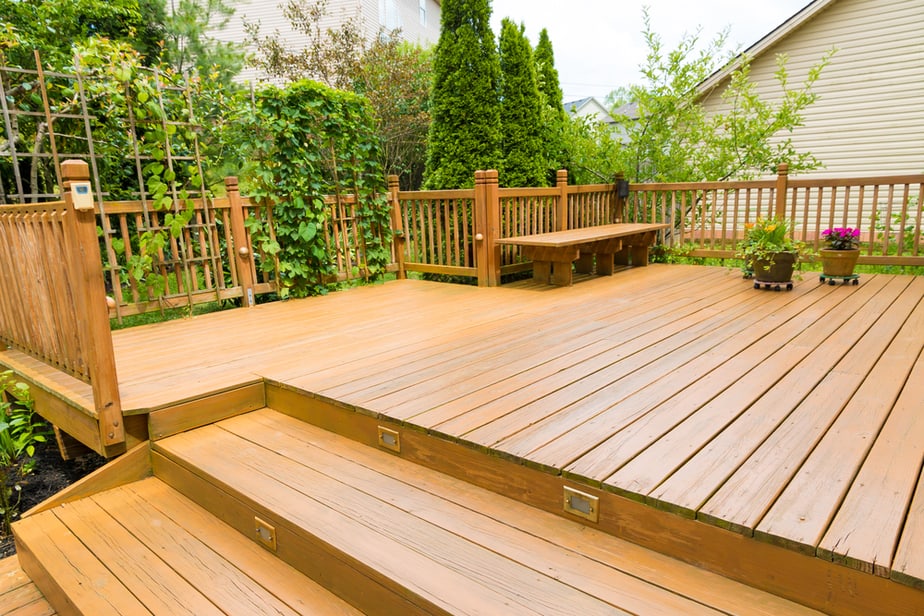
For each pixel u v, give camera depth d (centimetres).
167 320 421
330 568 168
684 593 138
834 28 924
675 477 164
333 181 524
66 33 586
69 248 224
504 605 138
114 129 447
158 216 450
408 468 212
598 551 157
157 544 200
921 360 269
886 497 150
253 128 458
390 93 992
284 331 371
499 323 375
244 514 200
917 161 895
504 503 185
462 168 601
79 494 230
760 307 403
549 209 596
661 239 698
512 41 638
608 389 240
